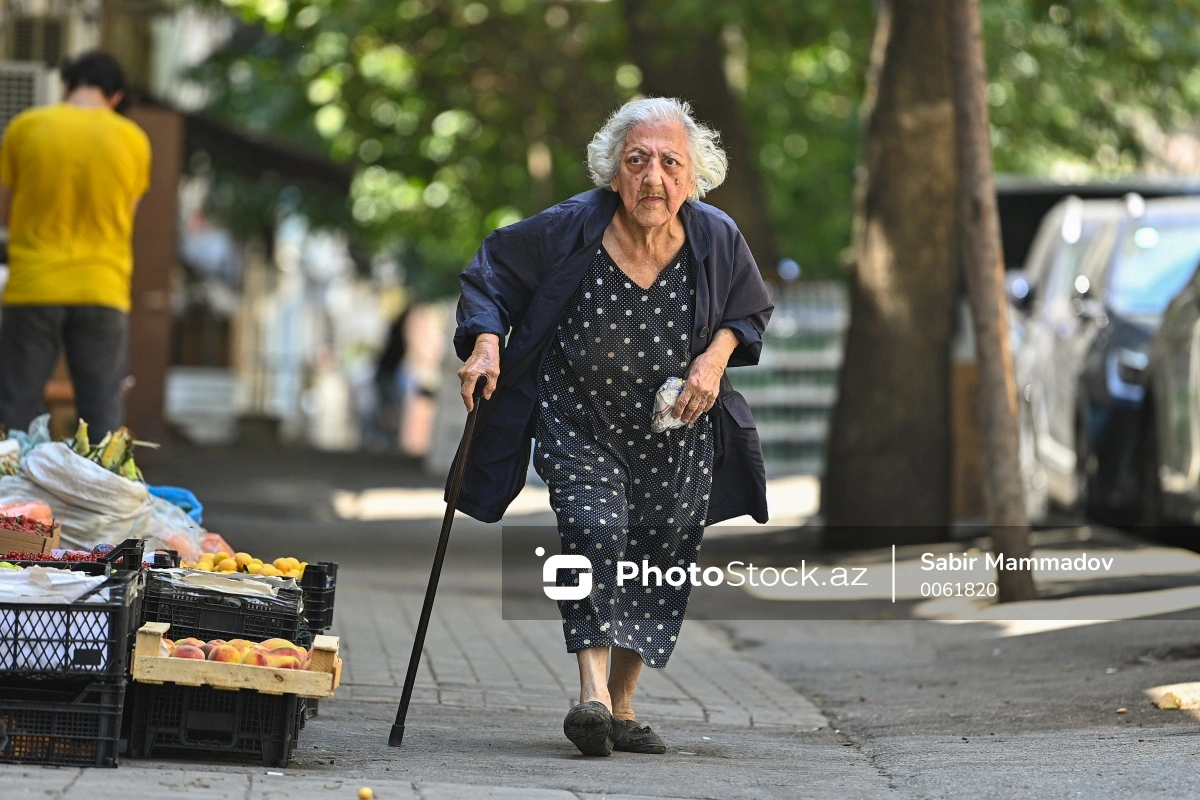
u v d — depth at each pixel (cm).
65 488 1616
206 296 7175
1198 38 4269
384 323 13675
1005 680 1867
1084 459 2945
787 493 4416
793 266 5016
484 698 1745
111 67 2211
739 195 4325
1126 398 2720
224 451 5622
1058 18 4116
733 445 1459
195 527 1723
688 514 1433
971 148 2461
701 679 1970
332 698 1659
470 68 5297
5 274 2531
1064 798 1223
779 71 5478
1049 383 3203
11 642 1169
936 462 3161
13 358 2147
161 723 1238
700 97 4238
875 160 3195
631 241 1388
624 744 1445
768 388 4809
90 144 2145
